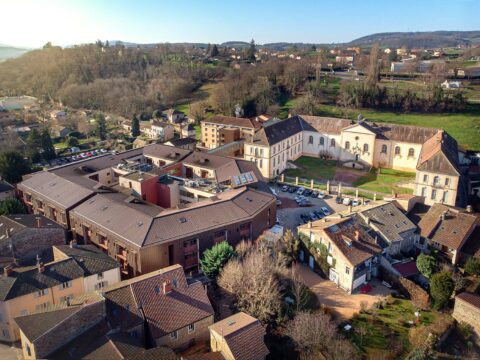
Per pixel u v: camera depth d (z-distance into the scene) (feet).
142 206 271.08
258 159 416.87
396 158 440.86
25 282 198.29
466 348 195.72
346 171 441.68
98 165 356.79
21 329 166.40
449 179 329.11
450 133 504.84
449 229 258.37
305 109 590.96
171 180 320.91
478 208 340.80
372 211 268.21
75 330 168.45
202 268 235.20
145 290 190.49
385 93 609.42
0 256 235.81
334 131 470.80
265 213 282.36
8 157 393.09
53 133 648.38
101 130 645.92
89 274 213.66
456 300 207.31
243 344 166.50
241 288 208.64
